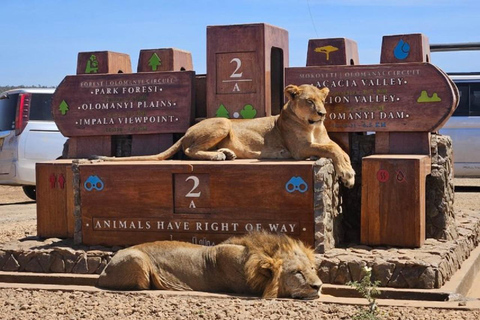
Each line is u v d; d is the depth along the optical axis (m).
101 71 10.34
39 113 18.19
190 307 6.83
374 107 9.05
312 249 8.15
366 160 8.47
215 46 9.69
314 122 8.72
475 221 10.65
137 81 9.88
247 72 9.59
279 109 10.23
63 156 10.56
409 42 9.43
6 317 6.64
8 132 18.09
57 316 6.64
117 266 7.73
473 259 9.13
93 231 8.93
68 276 8.38
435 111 8.80
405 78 8.93
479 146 17.95
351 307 6.86
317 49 9.75
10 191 23.16
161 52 10.55
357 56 10.46
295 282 7.17
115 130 9.94
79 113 10.08
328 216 8.33
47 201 9.52
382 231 8.44
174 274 7.67
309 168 8.14
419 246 8.33
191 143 9.23
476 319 6.42
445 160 9.23
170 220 8.64
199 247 7.72
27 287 8.09
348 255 7.95
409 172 8.31
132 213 8.77
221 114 9.68
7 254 8.80
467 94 18.06
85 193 8.94
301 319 6.36
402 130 8.95
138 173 8.73
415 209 8.30
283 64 10.17
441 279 7.57
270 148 9.12
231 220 8.42
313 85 9.26
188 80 9.73
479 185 20.34
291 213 8.22
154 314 6.62
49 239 9.38
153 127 9.80
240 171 8.37
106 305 6.99
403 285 7.55
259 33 9.52
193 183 8.55
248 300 7.11
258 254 7.27
